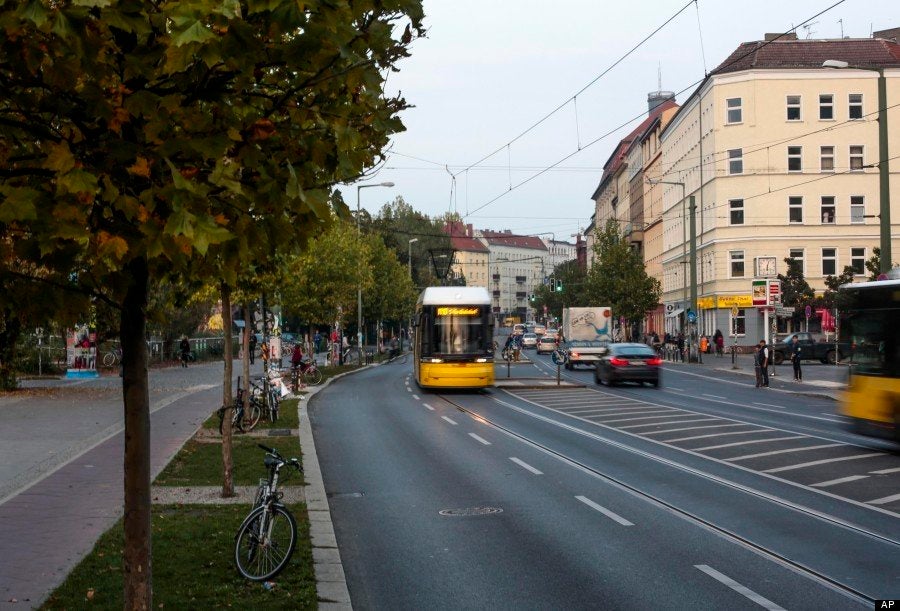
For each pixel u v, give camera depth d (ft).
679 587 27.02
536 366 211.61
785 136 225.35
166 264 17.43
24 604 24.03
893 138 224.12
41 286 16.51
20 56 14.35
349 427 78.84
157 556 29.63
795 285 202.49
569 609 25.11
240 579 27.12
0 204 13.60
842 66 94.27
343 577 27.81
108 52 15.05
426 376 119.03
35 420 78.84
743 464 53.47
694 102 255.91
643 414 88.48
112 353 186.29
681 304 276.82
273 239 17.10
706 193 241.35
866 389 58.70
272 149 16.80
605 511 39.55
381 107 17.57
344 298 167.02
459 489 46.29
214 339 261.03
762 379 131.23
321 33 14.62
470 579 28.60
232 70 15.49
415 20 17.24
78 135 15.47
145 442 18.24
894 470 50.03
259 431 72.43
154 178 15.05
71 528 34.19
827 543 32.48
